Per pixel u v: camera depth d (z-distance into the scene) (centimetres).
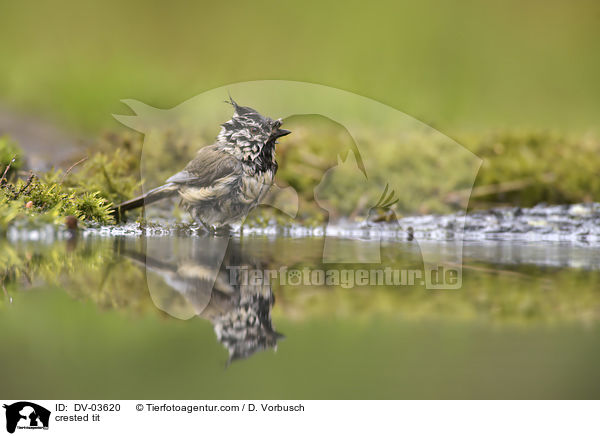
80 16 2619
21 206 972
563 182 1448
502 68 2516
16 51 2322
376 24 2636
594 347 519
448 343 529
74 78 2084
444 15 2697
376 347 514
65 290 657
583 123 2198
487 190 1407
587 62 2598
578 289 695
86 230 995
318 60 2525
